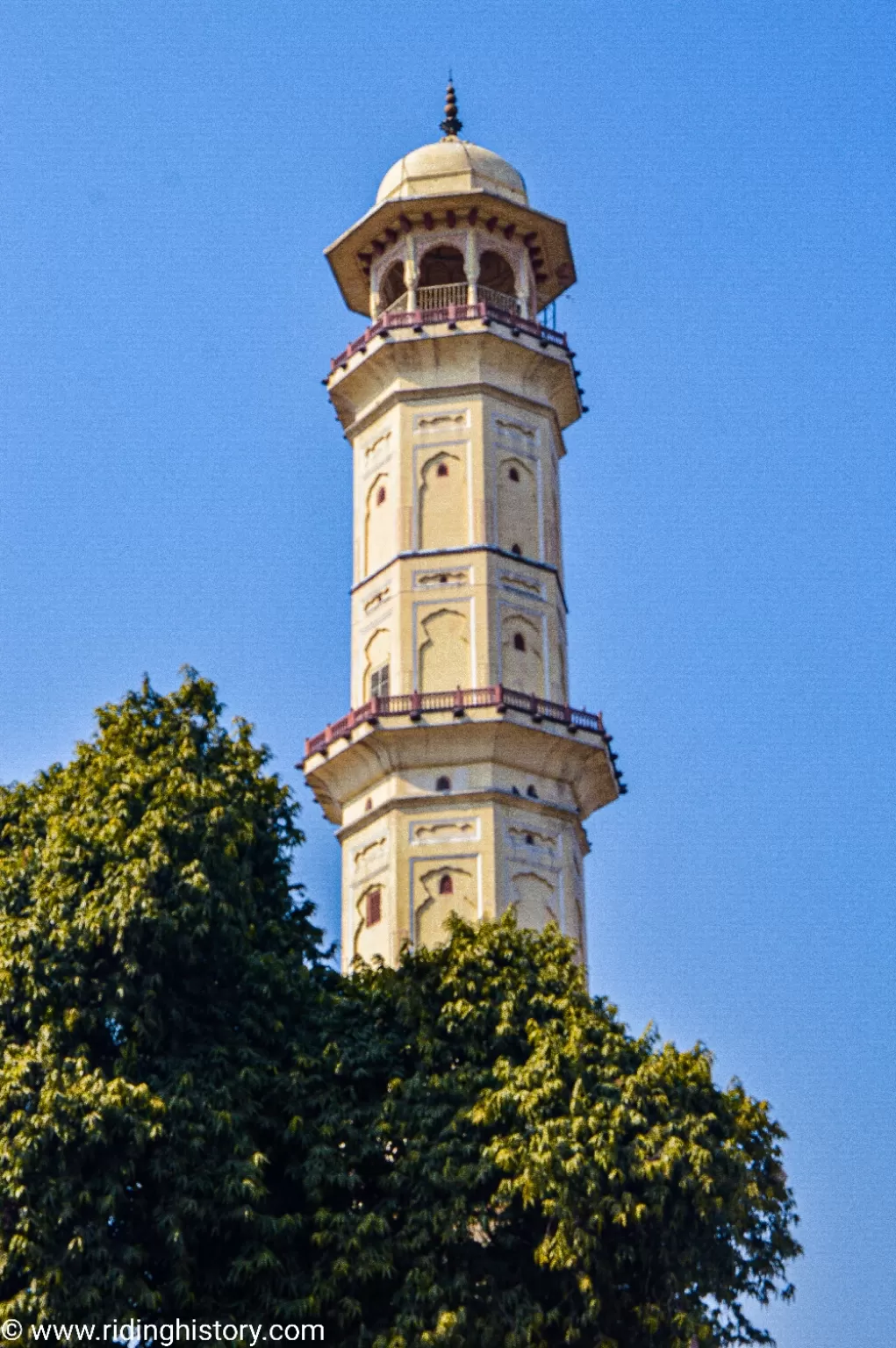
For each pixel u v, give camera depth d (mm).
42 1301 70312
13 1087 73188
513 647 114250
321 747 113562
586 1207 77000
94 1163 73875
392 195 127062
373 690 115125
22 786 86188
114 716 86688
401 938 106562
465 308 119812
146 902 77188
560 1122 77875
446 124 132250
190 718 86812
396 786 110188
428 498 117188
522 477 118938
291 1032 82188
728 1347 80688
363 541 119688
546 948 88000
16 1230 71500
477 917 106375
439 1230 77312
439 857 108125
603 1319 78125
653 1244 78750
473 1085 80938
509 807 109312
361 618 117625
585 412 126188
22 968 76438
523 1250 79500
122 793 82000
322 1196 77500
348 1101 81000
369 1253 75875
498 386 119688
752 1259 81500
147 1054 77812
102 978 78125
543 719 110688
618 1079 81125
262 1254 74125
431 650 113562
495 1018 83125
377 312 125188
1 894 79500
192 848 80688
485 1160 77812
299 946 85438
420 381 119812
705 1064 83125
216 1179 75062
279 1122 79250
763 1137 83062
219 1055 78500
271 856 86062
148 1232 75562
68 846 79688
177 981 80375
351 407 124062
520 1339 75375
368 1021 84812
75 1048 75812
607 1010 86375
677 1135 79250
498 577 115000
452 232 124438
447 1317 74750
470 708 109625
